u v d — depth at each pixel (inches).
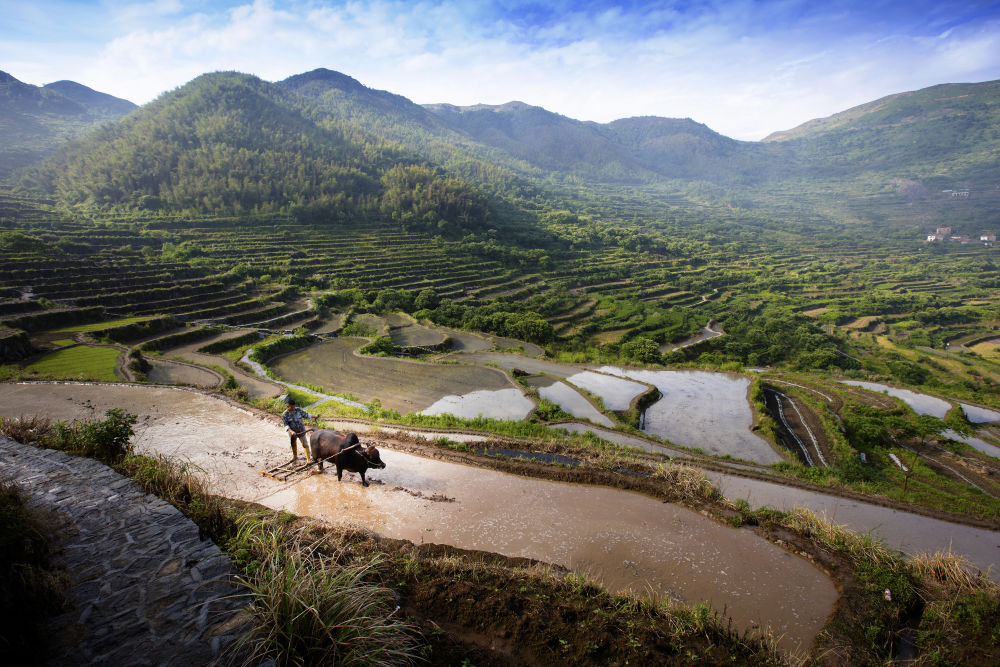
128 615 159.2
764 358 2481.5
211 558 193.3
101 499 238.8
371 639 178.5
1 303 1552.7
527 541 356.8
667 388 1282.0
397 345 1818.4
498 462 503.2
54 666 136.7
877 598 305.1
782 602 300.4
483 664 205.2
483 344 2032.5
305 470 460.1
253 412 667.4
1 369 987.3
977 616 281.9
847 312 3641.7
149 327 1604.3
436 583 258.2
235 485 426.9
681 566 334.0
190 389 795.4
